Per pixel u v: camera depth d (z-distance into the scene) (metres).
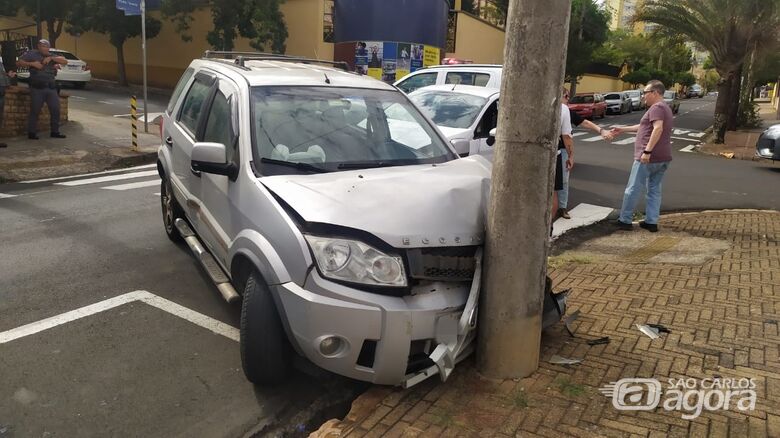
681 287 5.36
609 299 5.09
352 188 3.65
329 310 3.23
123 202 8.76
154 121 16.22
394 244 3.30
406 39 16.11
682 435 3.18
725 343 4.21
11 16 35.03
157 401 3.70
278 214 3.50
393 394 3.62
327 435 3.25
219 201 4.32
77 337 4.46
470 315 3.45
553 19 3.29
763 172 14.55
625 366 3.91
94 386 3.83
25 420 3.46
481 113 8.41
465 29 30.80
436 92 9.23
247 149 4.02
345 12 16.27
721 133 21.95
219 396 3.78
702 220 8.45
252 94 4.40
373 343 3.32
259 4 25.14
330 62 5.99
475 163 4.55
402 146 4.55
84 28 29.56
